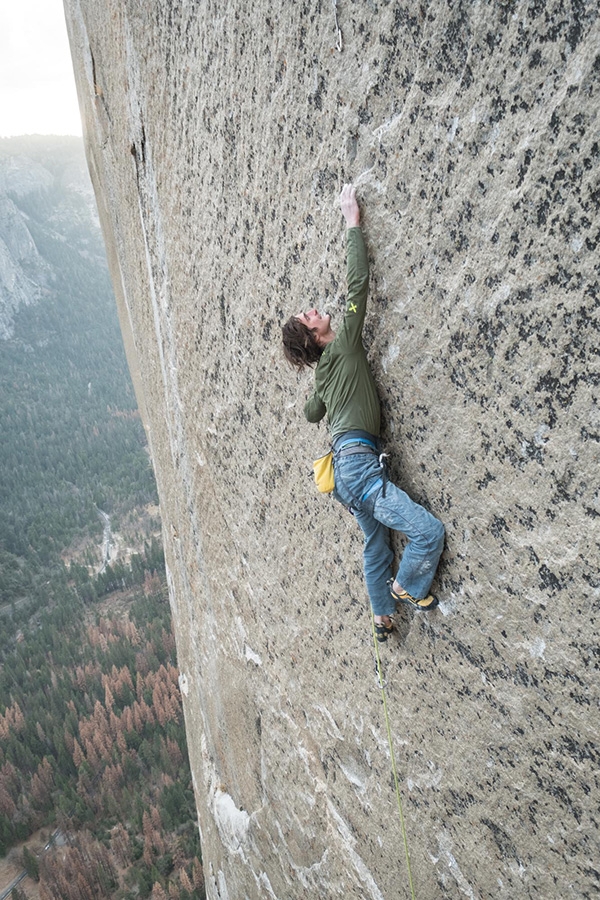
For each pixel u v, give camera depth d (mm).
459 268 2307
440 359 2459
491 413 2320
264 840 5441
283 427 3713
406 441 2709
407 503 2586
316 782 4258
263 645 4691
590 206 1884
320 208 2902
